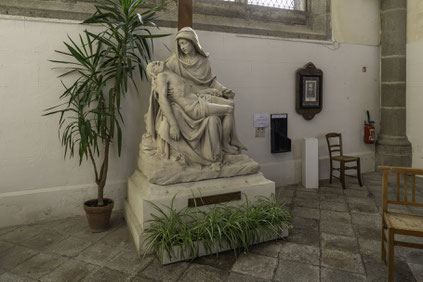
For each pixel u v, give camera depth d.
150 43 3.42
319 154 4.49
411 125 4.64
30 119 2.98
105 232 2.74
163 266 2.14
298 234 2.63
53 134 3.07
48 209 3.05
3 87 2.86
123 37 2.99
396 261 2.16
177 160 2.58
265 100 4.05
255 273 2.04
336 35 4.50
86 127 2.61
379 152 4.84
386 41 4.70
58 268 2.13
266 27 4.09
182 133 2.65
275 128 4.10
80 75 3.13
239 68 3.85
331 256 2.24
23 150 2.97
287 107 4.21
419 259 2.18
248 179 2.76
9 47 2.86
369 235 2.59
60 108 3.07
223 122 2.77
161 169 2.48
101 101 2.99
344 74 4.61
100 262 2.21
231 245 2.30
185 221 2.40
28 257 2.29
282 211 2.60
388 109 4.75
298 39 4.21
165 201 2.38
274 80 4.09
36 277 2.02
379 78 4.89
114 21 3.24
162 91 2.61
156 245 2.19
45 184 3.07
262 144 4.07
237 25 3.88
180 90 2.70
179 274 2.04
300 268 2.09
